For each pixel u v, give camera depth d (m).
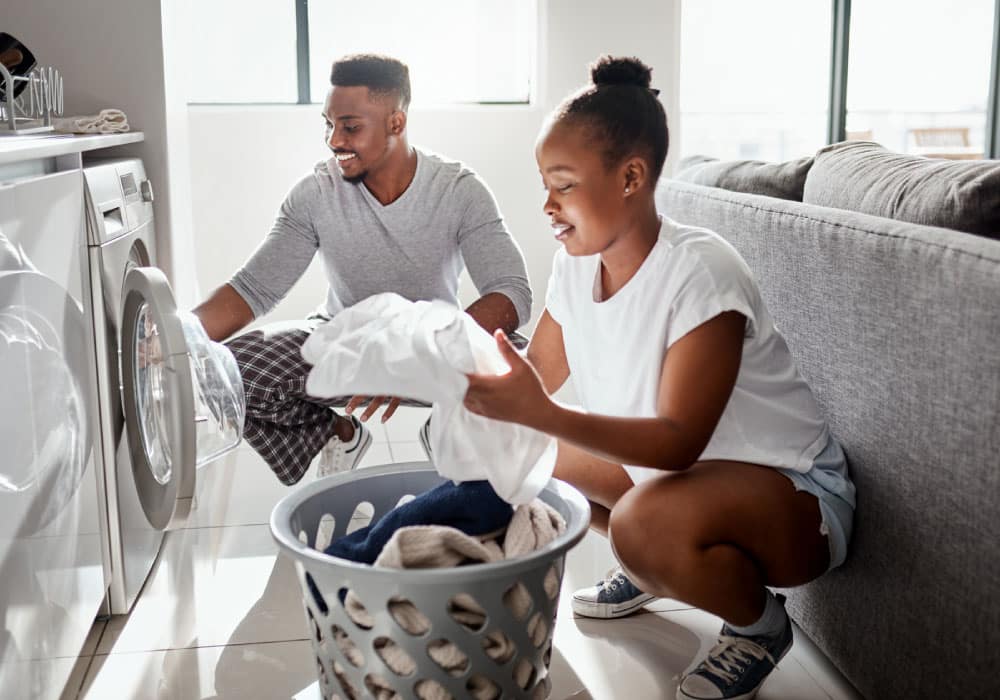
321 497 1.46
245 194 4.04
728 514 1.33
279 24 4.12
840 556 1.42
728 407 1.38
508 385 1.19
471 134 4.12
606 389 1.48
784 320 1.68
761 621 1.41
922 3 5.00
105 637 1.69
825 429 1.45
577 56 4.09
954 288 1.19
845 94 4.76
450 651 1.19
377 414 3.26
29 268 1.26
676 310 1.31
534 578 1.21
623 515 1.36
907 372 1.30
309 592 1.26
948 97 5.12
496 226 2.26
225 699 1.49
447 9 4.21
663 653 1.61
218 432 1.72
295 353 2.10
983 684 1.15
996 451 1.12
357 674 1.24
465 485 1.37
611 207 1.30
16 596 1.16
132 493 1.80
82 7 2.56
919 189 1.49
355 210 2.25
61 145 1.52
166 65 2.63
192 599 1.85
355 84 2.13
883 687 1.38
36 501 1.25
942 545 1.23
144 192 2.21
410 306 1.30
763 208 1.75
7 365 1.14
